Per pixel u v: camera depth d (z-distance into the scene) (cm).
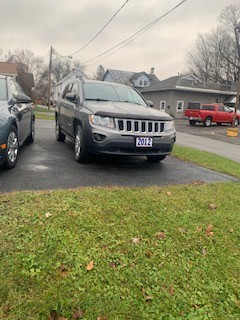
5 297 197
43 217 287
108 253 249
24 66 4684
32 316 186
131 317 196
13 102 498
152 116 494
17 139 490
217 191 424
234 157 962
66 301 199
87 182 418
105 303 203
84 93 580
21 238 253
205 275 243
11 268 220
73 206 317
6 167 451
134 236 278
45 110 3403
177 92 3247
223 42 4975
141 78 4669
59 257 236
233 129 1816
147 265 243
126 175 474
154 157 571
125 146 475
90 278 221
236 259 267
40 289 206
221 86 3541
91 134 477
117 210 320
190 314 205
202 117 2378
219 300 220
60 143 750
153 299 212
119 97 600
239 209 366
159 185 430
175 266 247
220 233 304
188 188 424
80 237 263
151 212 327
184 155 698
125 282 223
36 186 382
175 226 305
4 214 287
